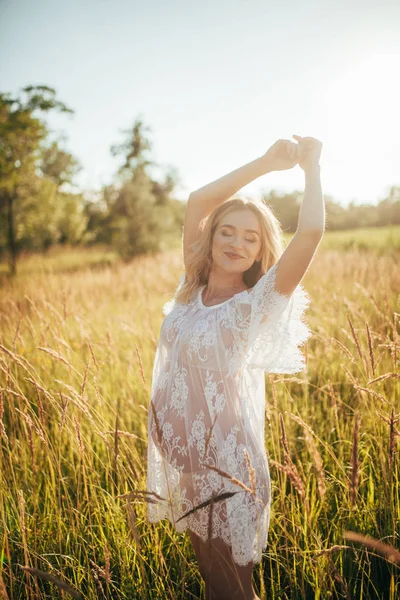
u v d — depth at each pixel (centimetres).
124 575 212
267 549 228
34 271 1545
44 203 1853
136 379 396
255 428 186
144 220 2098
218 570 169
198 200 221
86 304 744
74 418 220
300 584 207
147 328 473
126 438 303
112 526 235
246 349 178
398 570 206
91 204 3253
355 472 139
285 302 173
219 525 167
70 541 234
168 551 221
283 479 226
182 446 179
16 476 282
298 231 171
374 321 426
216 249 201
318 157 186
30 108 1516
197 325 185
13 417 296
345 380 379
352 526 224
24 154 1623
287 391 300
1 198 1708
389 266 798
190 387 182
